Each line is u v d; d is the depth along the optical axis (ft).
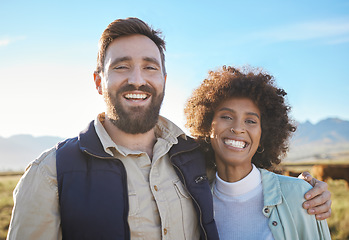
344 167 17.87
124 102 2.40
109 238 2.07
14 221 2.09
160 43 2.66
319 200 2.33
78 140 2.32
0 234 7.09
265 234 2.35
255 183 2.51
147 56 2.47
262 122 2.65
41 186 2.12
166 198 2.35
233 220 2.47
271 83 2.67
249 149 2.51
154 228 2.24
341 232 7.16
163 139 2.58
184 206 2.40
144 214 2.24
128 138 2.49
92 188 2.13
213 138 2.59
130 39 2.49
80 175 2.16
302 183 2.43
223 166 2.57
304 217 2.32
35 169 2.17
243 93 2.51
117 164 2.27
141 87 2.39
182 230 2.35
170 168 2.52
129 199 2.23
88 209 2.08
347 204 10.07
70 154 2.22
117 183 2.20
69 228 2.07
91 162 2.22
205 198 2.43
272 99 2.60
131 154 2.36
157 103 2.49
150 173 2.35
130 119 2.39
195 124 2.81
